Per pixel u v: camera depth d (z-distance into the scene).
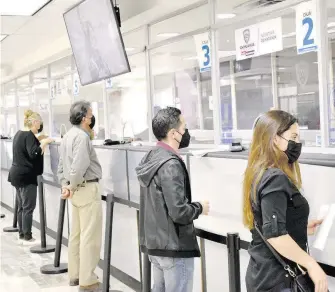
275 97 6.18
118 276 4.81
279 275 1.92
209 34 4.09
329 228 2.12
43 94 8.88
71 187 4.18
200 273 3.51
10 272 5.25
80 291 4.42
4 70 10.91
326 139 3.04
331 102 3.06
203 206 2.70
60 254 5.54
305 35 3.15
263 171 1.93
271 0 3.46
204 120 6.90
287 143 1.95
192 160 3.31
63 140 4.32
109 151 4.70
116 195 4.62
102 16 4.50
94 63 5.02
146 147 4.21
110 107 6.25
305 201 1.95
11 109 11.16
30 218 6.47
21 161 6.22
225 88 6.46
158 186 2.68
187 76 6.98
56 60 7.92
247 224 2.03
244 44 3.79
